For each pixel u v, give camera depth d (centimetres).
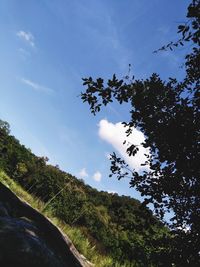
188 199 495
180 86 533
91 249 963
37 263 453
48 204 1235
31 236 491
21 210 627
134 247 527
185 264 458
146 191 516
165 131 489
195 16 472
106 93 543
